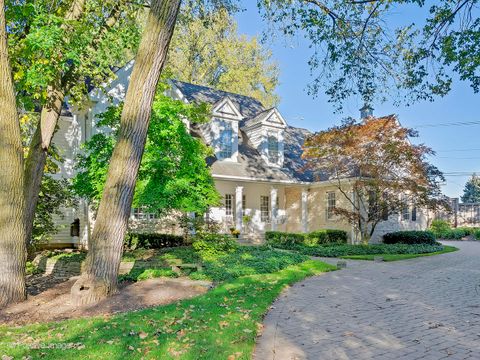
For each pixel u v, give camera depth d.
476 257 14.46
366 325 5.16
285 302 6.61
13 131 6.70
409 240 18.22
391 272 10.51
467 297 7.12
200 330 4.58
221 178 16.33
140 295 6.96
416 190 15.12
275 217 18.45
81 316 5.77
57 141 15.92
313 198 20.36
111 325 4.79
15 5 8.30
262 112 19.73
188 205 10.75
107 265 6.69
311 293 7.45
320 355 3.99
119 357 3.66
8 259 6.52
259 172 17.91
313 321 5.35
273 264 10.25
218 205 12.20
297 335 4.68
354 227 17.67
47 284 9.34
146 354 3.75
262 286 7.76
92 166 11.08
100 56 9.38
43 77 7.47
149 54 6.65
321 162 16.97
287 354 4.00
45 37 6.99
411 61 10.27
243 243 17.09
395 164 15.49
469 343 4.43
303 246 16.17
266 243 16.28
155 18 6.65
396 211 16.33
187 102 17.19
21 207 6.78
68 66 8.78
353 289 7.91
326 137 15.95
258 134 19.34
